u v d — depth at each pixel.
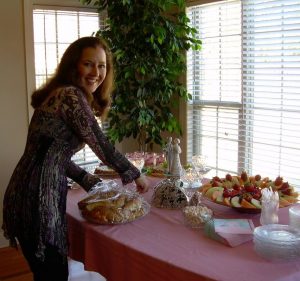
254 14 3.05
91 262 1.67
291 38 2.83
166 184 1.95
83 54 1.74
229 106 3.39
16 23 3.29
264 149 3.17
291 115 2.93
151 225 1.68
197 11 3.53
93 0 3.75
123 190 1.92
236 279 1.21
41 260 1.60
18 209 1.62
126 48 3.31
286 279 1.22
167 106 3.69
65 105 1.63
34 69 3.42
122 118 3.58
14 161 3.42
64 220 1.67
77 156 3.85
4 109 3.32
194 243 1.49
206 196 1.90
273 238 1.35
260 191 1.85
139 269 1.43
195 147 3.80
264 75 3.06
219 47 3.39
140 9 3.21
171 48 3.27
